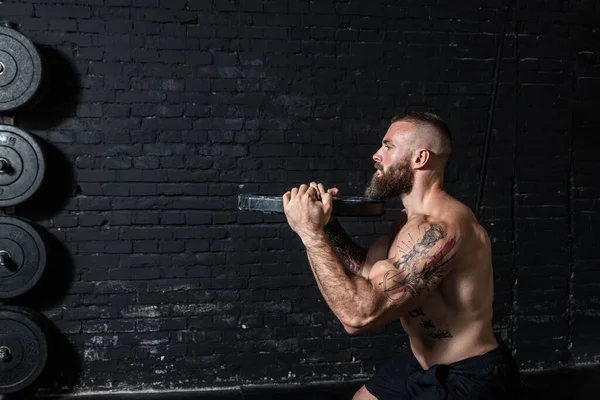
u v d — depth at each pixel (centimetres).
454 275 196
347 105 381
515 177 400
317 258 186
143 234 369
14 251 335
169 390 373
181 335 374
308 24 375
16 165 333
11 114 337
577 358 413
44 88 337
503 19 393
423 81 388
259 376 381
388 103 385
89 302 366
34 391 360
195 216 372
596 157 409
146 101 364
